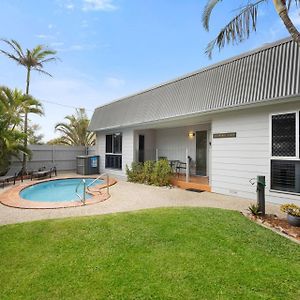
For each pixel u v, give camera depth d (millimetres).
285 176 6449
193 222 4941
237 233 4371
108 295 2662
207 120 9406
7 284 2885
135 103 11852
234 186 7789
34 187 10805
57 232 4461
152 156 13609
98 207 6664
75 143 22109
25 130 13344
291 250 3752
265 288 2789
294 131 6270
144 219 5180
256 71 6863
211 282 2889
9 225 4887
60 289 2779
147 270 3152
